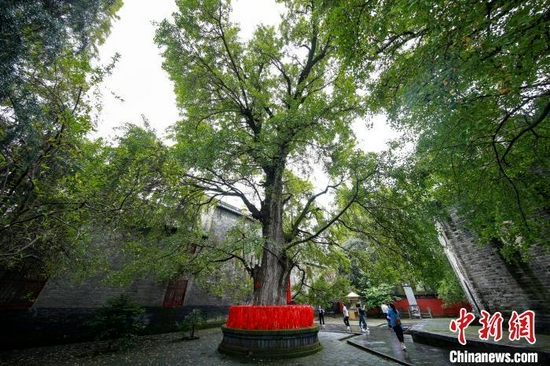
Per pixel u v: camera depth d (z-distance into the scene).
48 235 5.22
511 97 3.87
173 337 12.80
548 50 3.21
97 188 5.10
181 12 10.38
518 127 4.61
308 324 9.66
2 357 8.21
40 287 10.17
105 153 5.85
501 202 5.57
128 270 9.41
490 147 5.05
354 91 8.22
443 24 3.24
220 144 7.66
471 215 6.32
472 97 3.65
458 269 13.12
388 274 10.09
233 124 12.25
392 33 4.36
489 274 9.81
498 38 2.91
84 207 5.08
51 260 7.33
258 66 13.05
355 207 10.54
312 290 12.47
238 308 9.53
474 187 5.63
